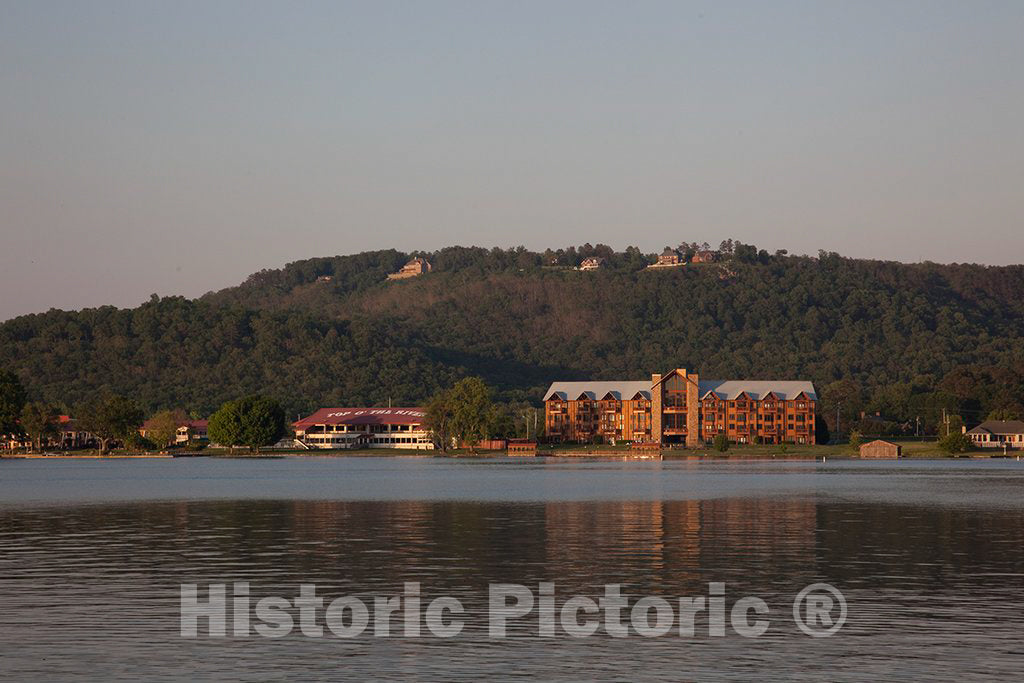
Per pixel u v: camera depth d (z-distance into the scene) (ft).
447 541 268.21
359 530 295.28
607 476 594.65
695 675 142.31
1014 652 151.74
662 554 242.17
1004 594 191.93
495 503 389.80
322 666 146.51
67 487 515.50
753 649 154.71
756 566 223.92
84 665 146.51
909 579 207.72
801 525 303.89
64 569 222.48
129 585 203.21
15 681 139.33
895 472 637.71
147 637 161.68
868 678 140.26
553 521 318.45
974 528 295.07
